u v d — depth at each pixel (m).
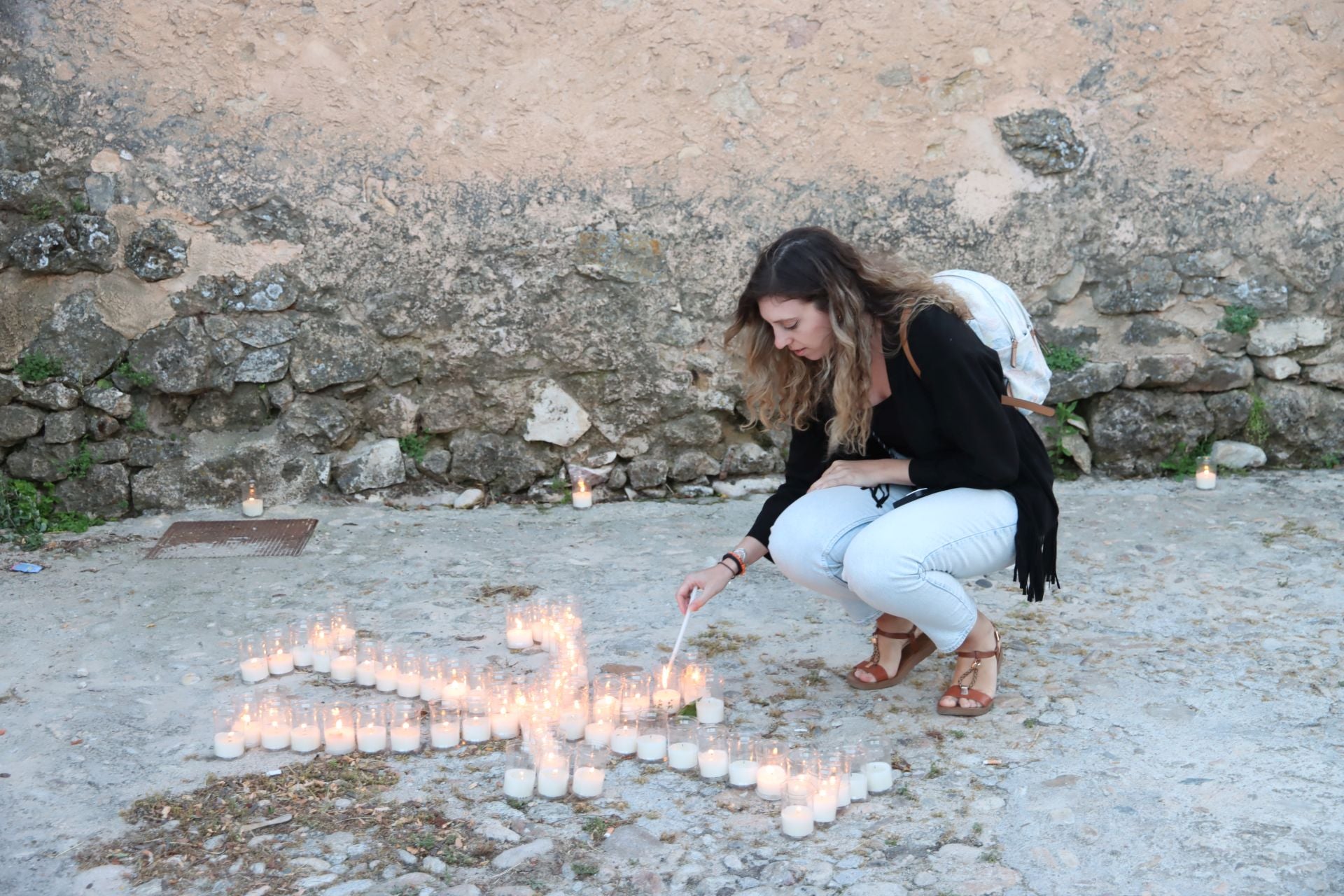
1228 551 4.80
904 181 5.86
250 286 5.50
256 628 4.11
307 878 2.55
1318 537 4.95
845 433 3.13
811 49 5.69
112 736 3.25
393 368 5.69
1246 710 3.31
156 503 5.51
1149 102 5.92
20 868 2.58
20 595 4.41
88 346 5.39
